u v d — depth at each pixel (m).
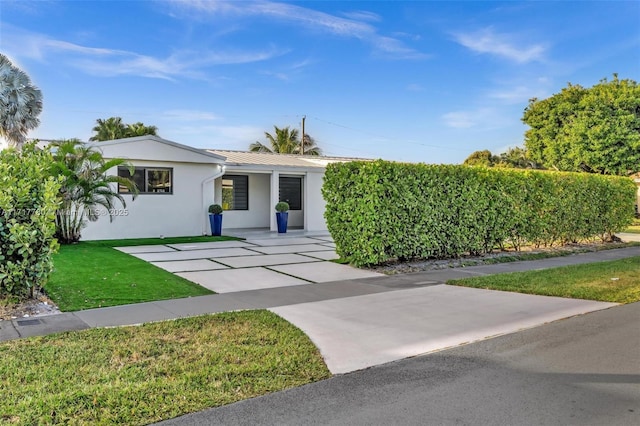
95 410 3.15
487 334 5.10
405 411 3.22
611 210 15.62
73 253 11.02
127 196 15.09
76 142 13.25
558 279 8.41
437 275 9.02
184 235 16.20
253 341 4.75
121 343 4.57
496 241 12.15
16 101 16.78
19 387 3.49
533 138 30.58
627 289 7.53
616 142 25.72
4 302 5.91
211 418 3.10
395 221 9.91
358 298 6.91
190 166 16.28
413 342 4.81
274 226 18.42
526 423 3.04
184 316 5.71
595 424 3.02
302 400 3.40
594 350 4.54
